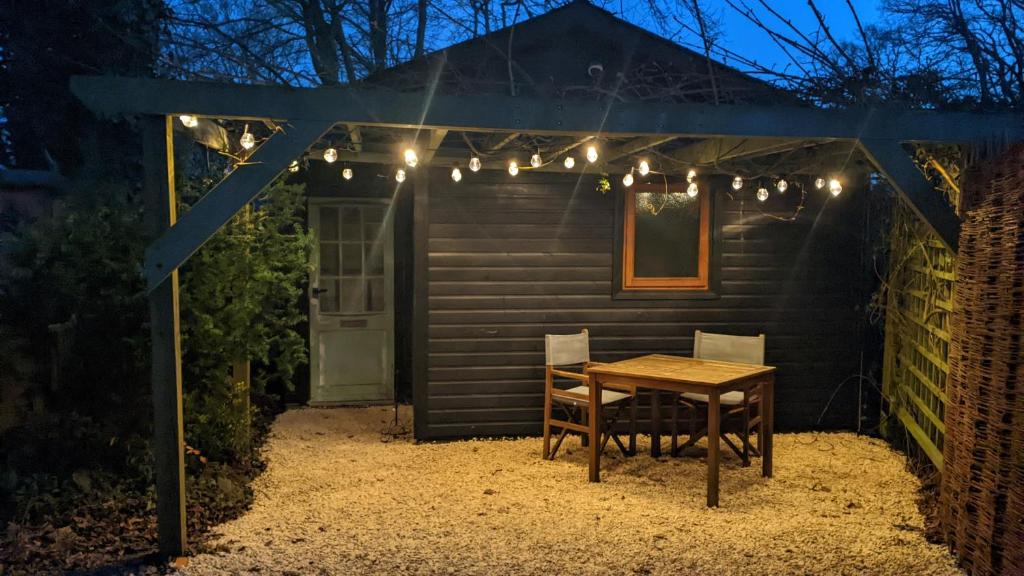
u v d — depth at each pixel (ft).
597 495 15.99
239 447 17.97
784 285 21.79
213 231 11.44
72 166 18.70
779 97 13.97
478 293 21.07
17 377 14.79
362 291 25.40
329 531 13.76
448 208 20.85
